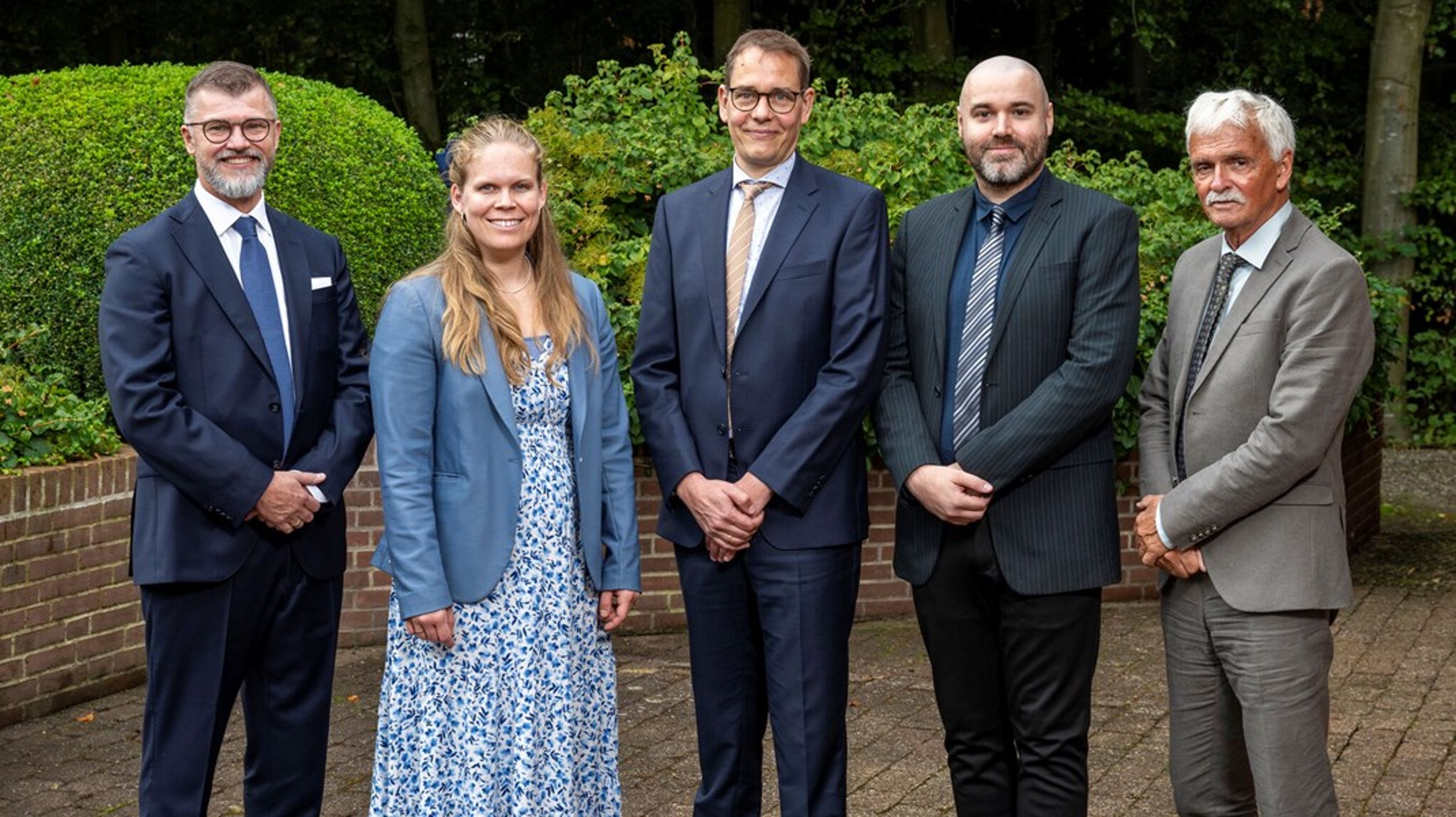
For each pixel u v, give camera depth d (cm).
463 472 383
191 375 400
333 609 422
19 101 703
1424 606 750
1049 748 403
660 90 827
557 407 392
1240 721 391
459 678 383
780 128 407
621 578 404
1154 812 483
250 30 1547
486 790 381
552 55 1667
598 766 404
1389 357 869
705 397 410
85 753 543
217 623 402
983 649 412
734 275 411
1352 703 589
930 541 410
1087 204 402
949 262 409
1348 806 483
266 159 408
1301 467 366
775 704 411
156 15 1548
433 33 1630
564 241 753
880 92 1590
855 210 409
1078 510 400
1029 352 396
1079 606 400
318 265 421
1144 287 765
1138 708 588
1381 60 1467
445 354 382
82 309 684
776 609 407
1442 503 1098
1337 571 375
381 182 744
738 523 400
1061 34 1783
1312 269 368
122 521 616
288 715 418
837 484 409
